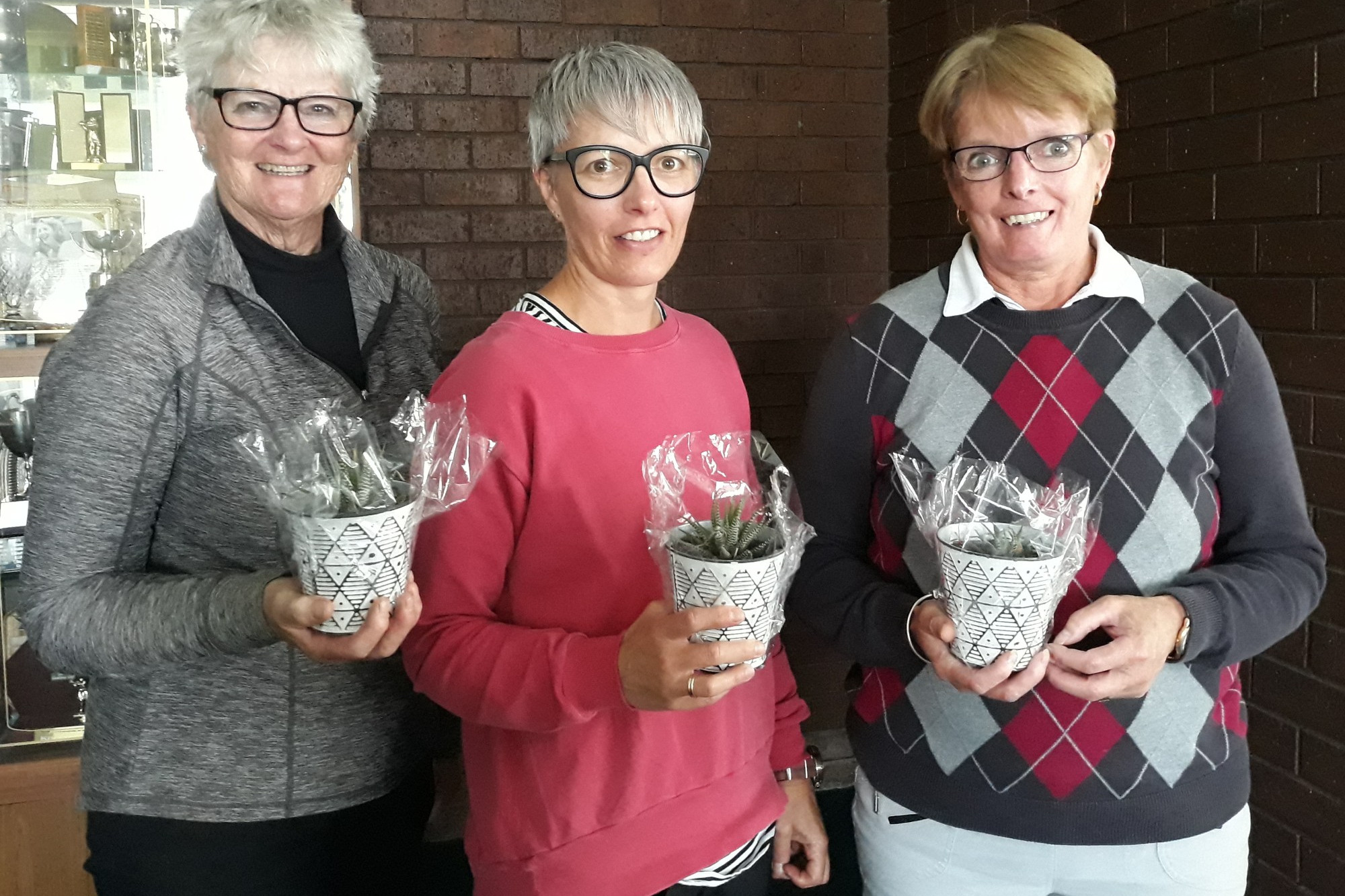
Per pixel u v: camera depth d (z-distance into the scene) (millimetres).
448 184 3076
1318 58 1882
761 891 1264
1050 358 1286
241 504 1248
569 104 1105
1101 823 1255
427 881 2537
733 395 1270
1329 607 1961
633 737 1104
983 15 2883
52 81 2275
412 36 2998
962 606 1080
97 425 1164
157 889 1284
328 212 1434
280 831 1303
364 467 1013
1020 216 1260
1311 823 2025
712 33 3230
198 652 1106
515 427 1078
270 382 1281
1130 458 1261
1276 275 2010
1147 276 1323
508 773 1148
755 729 1247
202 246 1286
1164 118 2273
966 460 1271
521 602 1129
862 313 1419
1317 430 1947
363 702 1346
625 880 1107
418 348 1484
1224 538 1361
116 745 1273
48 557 1155
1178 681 1267
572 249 1159
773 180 3348
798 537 1069
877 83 3389
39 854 2098
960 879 1339
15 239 2256
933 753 1321
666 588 1047
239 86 1252
